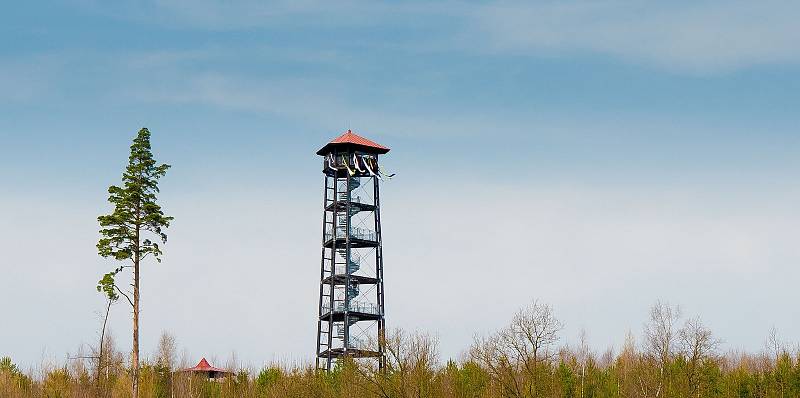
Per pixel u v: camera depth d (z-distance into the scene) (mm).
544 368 178500
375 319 195250
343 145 197125
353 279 194250
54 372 198000
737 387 192000
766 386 193125
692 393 185875
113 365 199875
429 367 168875
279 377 197875
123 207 166750
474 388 179000
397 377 160875
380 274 197375
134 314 167000
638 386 191625
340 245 197250
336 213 197000
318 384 173750
